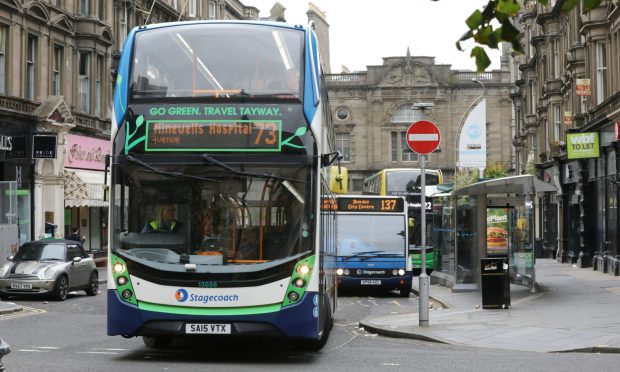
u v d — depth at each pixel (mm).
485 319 18000
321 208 12617
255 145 11984
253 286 11641
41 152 36906
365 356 13031
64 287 25828
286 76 12219
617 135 29375
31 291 25141
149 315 11648
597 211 35812
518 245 26391
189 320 11625
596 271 34812
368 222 29109
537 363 11914
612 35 32062
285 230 11844
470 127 40375
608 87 32719
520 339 14828
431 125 17125
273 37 12438
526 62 58438
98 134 44438
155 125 12039
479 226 26625
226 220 11828
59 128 39125
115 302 11742
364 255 28703
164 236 11820
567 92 44000
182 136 12000
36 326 18094
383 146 93312
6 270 25453
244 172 11898
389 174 47906
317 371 11148
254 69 12234
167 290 11648
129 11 49031
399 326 17172
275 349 13953
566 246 43781
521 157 65625
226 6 67125
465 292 26875
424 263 17234
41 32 38875
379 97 93125
